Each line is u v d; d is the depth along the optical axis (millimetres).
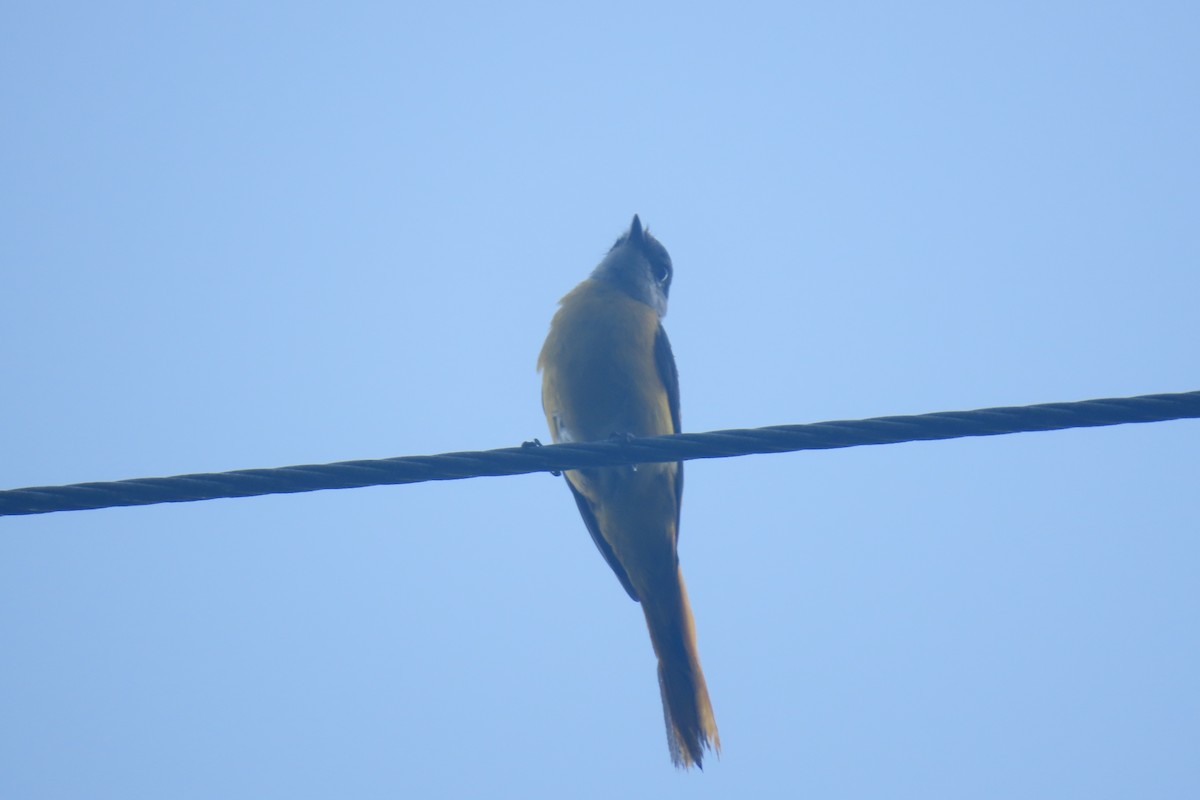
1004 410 7977
